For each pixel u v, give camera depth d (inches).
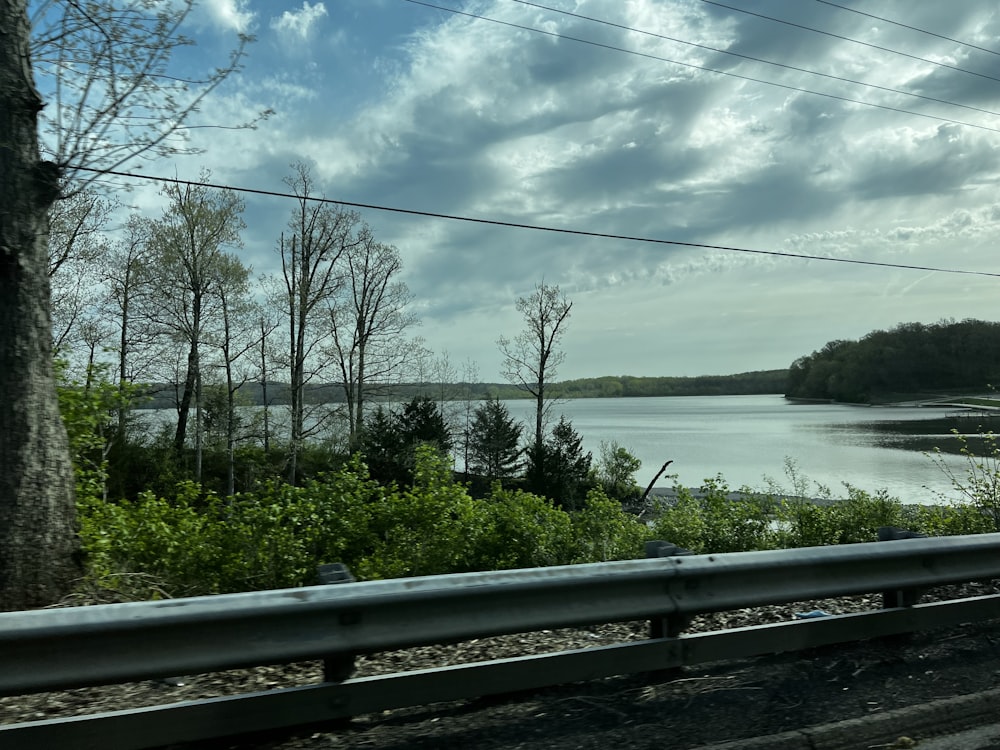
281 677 176.2
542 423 2358.5
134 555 307.9
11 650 122.5
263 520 327.0
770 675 180.9
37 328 238.5
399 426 1957.4
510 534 411.2
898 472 1830.7
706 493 492.7
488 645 203.8
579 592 166.7
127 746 129.1
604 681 174.7
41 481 233.5
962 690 172.9
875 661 191.8
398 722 151.0
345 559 371.9
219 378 1758.1
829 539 444.1
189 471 1694.1
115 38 269.0
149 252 1696.6
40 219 242.4
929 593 277.3
